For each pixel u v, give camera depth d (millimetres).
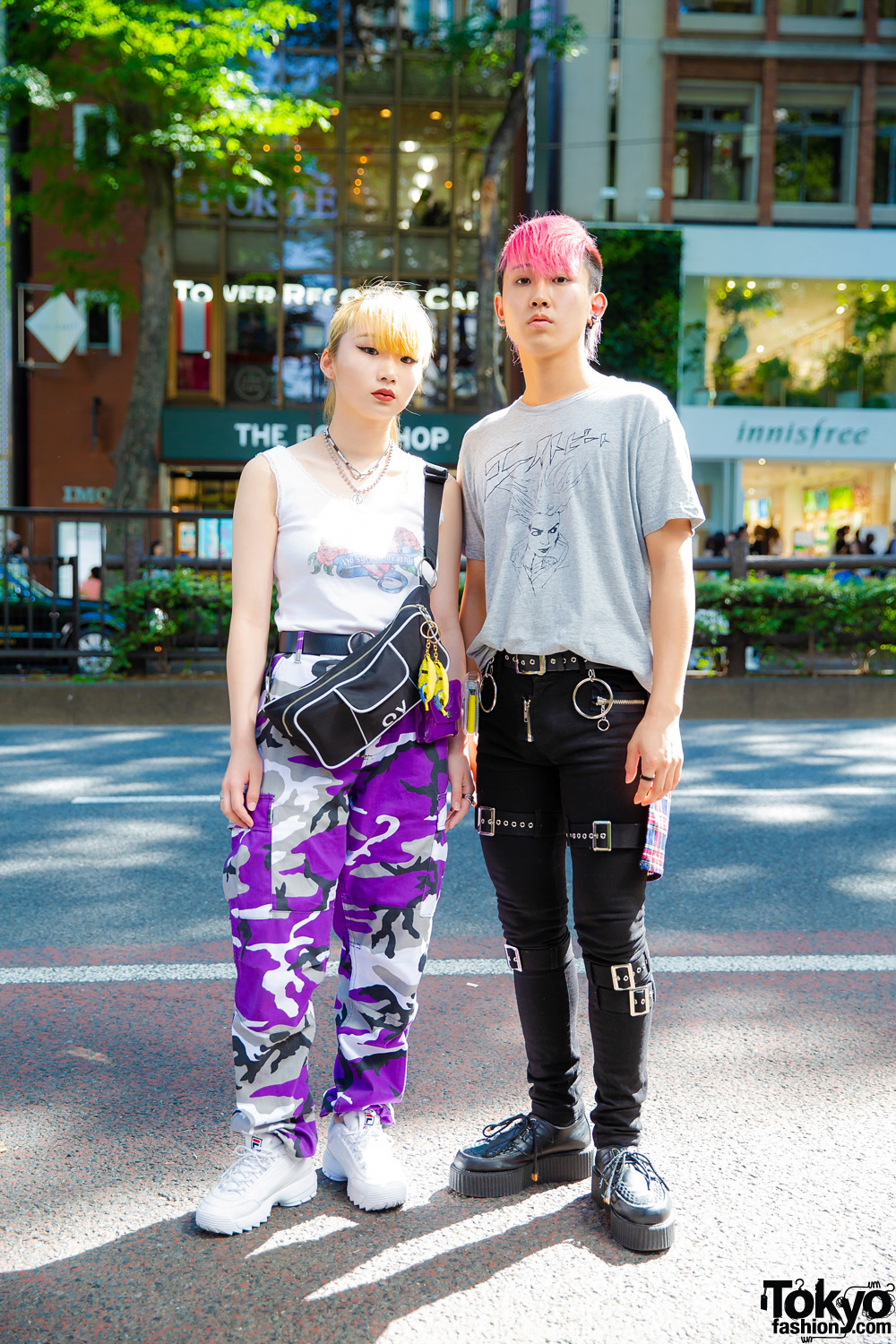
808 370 19703
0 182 20344
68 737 8031
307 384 21234
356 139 21000
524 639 1952
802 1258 1813
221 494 21609
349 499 1997
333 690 1841
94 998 3021
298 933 1923
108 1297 1709
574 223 1983
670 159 19391
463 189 21266
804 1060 2605
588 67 19188
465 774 2107
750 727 8648
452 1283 1748
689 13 19266
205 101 12867
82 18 11859
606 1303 1694
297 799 1899
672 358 19266
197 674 9531
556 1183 2096
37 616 9359
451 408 21328
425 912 2029
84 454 21047
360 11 20812
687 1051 2660
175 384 20969
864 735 8195
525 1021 2096
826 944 3506
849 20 19453
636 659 1900
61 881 4277
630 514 1923
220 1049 2686
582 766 1914
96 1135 2248
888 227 19938
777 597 9508
